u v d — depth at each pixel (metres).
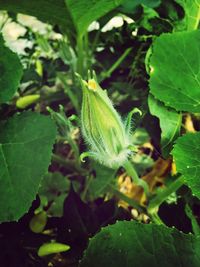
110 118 0.22
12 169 0.24
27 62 0.35
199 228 0.26
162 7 0.30
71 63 0.33
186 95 0.24
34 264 0.27
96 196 0.31
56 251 0.27
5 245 0.27
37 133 0.25
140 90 0.34
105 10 0.29
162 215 0.27
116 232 0.22
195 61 0.25
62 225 0.28
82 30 0.31
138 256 0.21
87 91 0.21
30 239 0.28
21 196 0.24
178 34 0.25
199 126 0.34
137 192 0.34
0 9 0.31
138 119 0.27
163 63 0.25
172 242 0.21
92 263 0.21
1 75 0.26
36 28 0.47
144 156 0.35
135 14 0.31
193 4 0.28
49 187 0.33
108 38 0.34
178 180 0.26
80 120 0.24
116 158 0.24
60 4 0.29
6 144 0.25
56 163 0.37
